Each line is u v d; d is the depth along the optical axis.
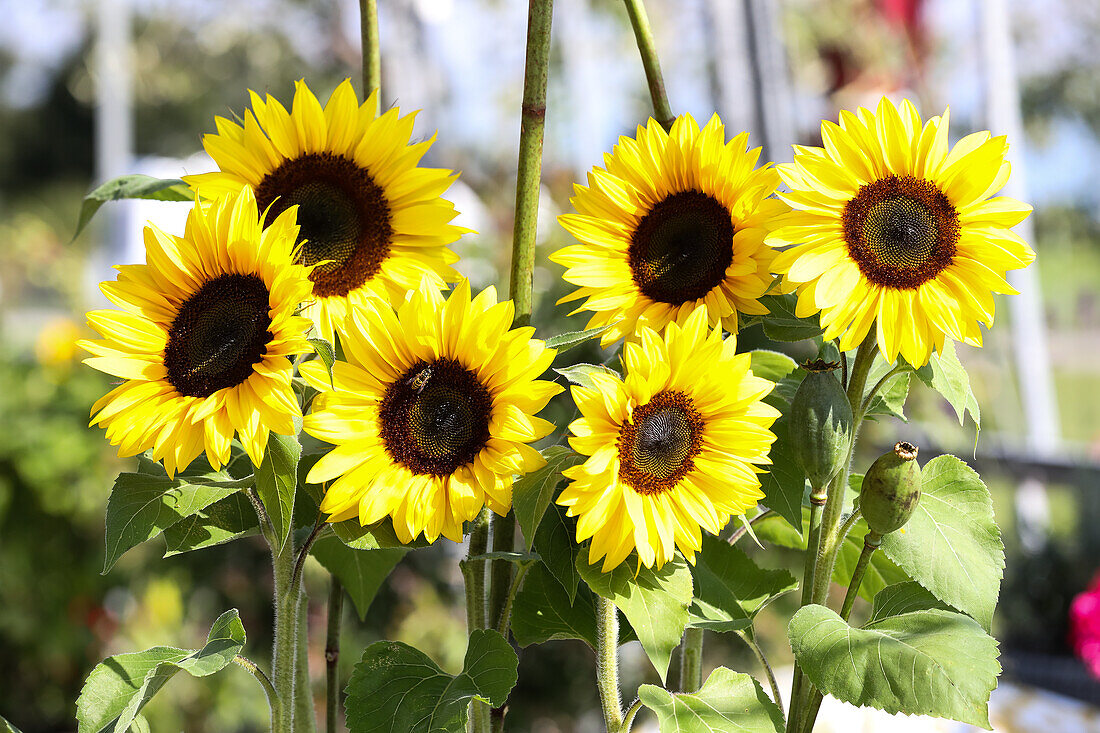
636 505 1.46
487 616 1.61
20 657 5.04
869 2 5.73
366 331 1.49
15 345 7.45
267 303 1.48
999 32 5.56
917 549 1.49
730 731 1.46
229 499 1.54
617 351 1.59
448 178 1.57
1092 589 4.97
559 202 4.72
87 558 5.00
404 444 1.49
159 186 1.62
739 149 1.53
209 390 1.48
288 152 1.57
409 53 5.84
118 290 1.50
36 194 19.50
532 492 1.48
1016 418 5.92
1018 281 5.83
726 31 4.75
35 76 19.44
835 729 2.22
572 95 7.41
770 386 1.48
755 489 1.49
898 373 1.52
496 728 1.58
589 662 4.18
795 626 1.45
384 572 1.68
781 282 1.52
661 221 1.55
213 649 1.47
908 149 1.48
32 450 4.86
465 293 1.49
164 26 16.48
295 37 14.28
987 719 1.40
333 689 1.69
